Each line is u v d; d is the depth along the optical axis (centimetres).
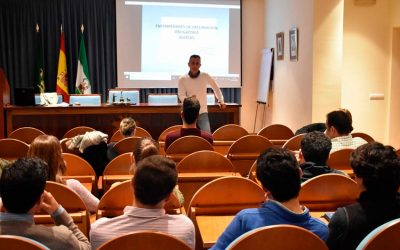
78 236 181
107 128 662
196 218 237
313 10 638
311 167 249
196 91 573
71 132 511
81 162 335
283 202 166
